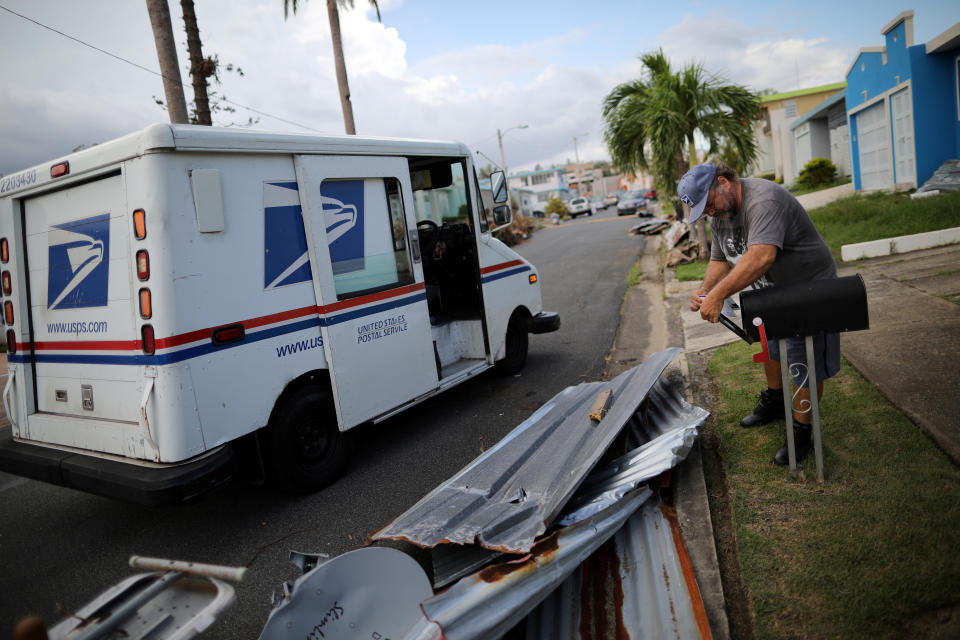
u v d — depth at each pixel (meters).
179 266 3.26
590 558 2.68
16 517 4.25
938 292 5.70
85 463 3.51
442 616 1.92
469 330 5.77
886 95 12.85
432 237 6.00
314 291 4.02
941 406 3.41
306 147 3.94
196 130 3.34
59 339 3.82
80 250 3.61
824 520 2.66
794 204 3.00
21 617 3.02
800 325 2.81
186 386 3.27
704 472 3.34
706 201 3.03
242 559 3.36
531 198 68.19
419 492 3.94
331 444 4.21
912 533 2.46
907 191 12.09
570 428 3.75
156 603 1.94
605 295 10.14
